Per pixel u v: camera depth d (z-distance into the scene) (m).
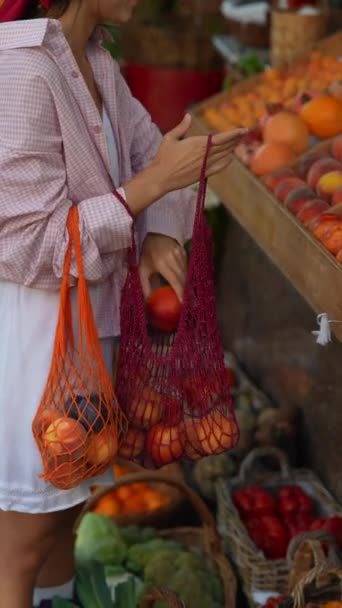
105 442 2.55
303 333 3.98
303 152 3.75
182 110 6.99
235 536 3.44
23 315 2.57
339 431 3.60
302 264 2.94
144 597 2.80
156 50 6.89
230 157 2.54
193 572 3.43
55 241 2.43
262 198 3.33
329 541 2.93
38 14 2.54
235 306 5.05
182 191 2.93
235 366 4.82
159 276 2.91
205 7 7.02
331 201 3.22
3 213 2.39
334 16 5.62
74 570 3.33
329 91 4.12
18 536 2.75
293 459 3.99
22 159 2.37
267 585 3.29
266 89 4.59
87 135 2.49
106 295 2.71
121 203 2.46
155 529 3.87
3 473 2.62
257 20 6.04
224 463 3.96
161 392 2.64
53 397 2.52
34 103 2.36
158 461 2.73
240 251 4.91
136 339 2.63
